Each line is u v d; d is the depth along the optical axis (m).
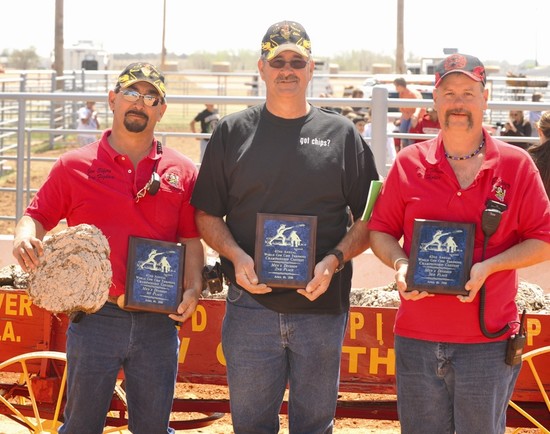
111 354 4.61
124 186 4.69
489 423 4.26
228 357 4.68
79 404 4.63
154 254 4.56
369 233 4.59
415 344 4.31
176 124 34.19
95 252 4.48
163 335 4.71
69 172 4.70
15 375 7.11
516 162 4.25
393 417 5.29
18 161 9.18
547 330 5.06
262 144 4.57
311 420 4.69
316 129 4.59
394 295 5.80
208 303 5.32
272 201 4.56
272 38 4.53
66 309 4.44
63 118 25.30
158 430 4.73
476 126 4.25
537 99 20.27
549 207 4.27
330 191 4.56
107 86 31.03
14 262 8.51
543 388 5.08
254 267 4.45
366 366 5.21
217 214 4.71
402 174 4.37
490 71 34.38
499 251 4.26
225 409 5.38
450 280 4.14
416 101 8.03
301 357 4.60
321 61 39.88
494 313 4.23
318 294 4.42
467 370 4.22
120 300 4.57
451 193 4.25
